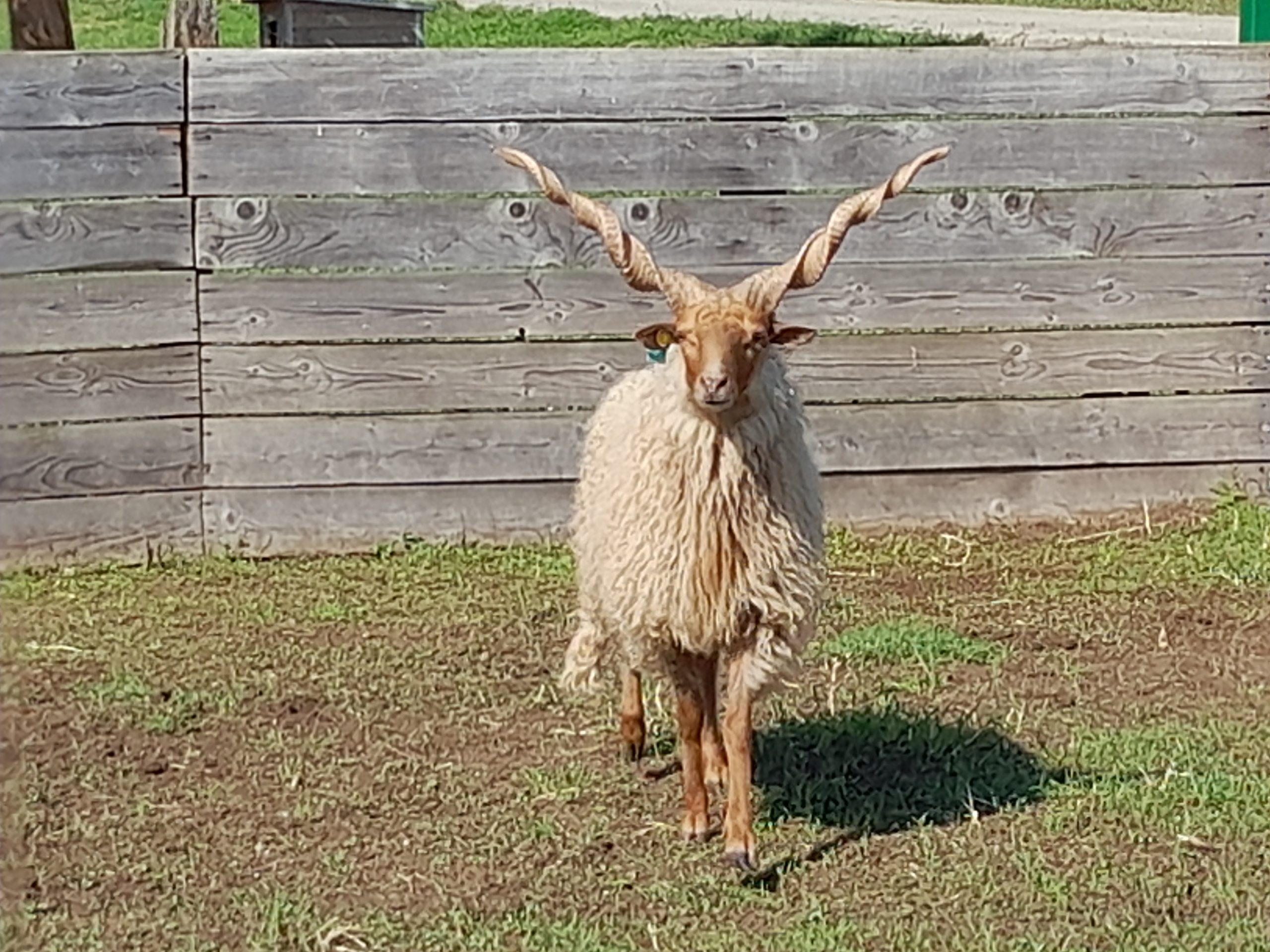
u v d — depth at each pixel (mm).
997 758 5199
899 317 7160
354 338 7008
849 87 7062
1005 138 7117
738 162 7066
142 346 6918
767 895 4516
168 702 5609
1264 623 6234
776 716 5480
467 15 19266
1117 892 4504
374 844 4766
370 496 7070
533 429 7098
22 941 4266
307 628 6262
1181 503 7332
